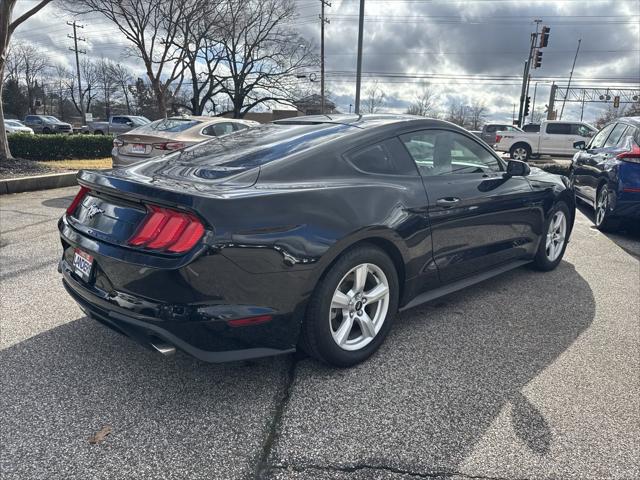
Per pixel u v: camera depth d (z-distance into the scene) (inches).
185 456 83.4
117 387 103.3
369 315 117.7
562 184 183.2
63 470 79.5
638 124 243.1
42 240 214.2
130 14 716.7
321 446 86.3
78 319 135.7
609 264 198.7
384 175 119.0
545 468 81.7
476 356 119.0
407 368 113.0
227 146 122.5
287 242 94.7
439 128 138.9
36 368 110.0
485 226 144.6
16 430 88.9
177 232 88.0
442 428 91.4
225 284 89.7
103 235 98.6
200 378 107.7
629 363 116.5
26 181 346.6
